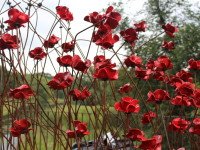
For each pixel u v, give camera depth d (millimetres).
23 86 1920
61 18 2350
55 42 2359
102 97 2059
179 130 2189
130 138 1802
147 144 1755
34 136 2062
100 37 2158
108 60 2109
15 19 2031
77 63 2020
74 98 2037
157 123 2385
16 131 1899
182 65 12852
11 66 2047
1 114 2090
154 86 5273
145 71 2430
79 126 1902
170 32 2768
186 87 2146
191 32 13406
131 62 2402
